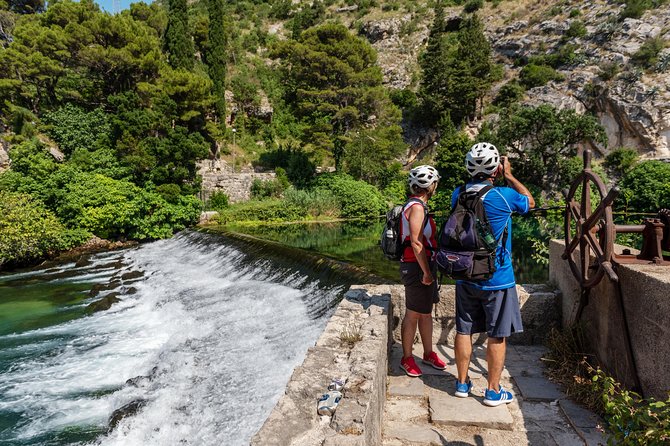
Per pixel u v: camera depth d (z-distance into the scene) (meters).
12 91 27.30
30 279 14.17
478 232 2.68
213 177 28.61
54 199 19.48
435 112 40.75
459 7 56.59
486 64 40.22
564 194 3.67
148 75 29.92
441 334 4.13
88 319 10.05
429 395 3.18
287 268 11.37
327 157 38.19
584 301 3.35
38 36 27.77
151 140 22.81
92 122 26.66
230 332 8.14
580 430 2.68
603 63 35.62
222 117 35.44
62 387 6.83
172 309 10.03
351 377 2.46
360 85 32.97
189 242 18.44
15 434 5.61
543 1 48.81
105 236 20.02
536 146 29.45
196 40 47.16
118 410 5.82
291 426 2.02
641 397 2.59
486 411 2.91
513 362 3.69
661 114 30.91
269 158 35.09
